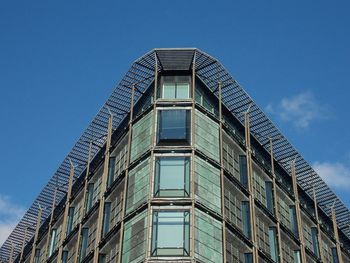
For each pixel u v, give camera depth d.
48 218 64.12
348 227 67.25
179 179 44.06
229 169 49.06
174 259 40.41
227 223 44.72
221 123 49.38
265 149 55.91
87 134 57.38
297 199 56.94
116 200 49.16
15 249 71.50
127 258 42.59
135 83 51.75
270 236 51.03
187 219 42.12
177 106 47.78
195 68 50.31
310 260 55.62
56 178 62.59
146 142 47.03
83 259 49.41
